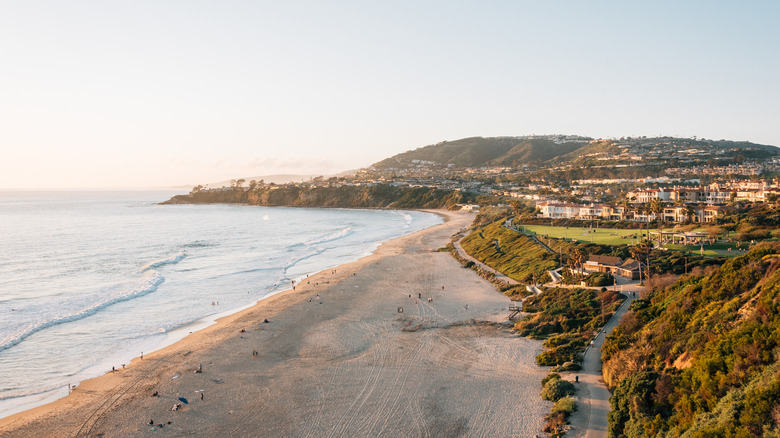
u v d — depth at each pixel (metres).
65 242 169.00
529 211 196.88
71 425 43.19
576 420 40.72
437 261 124.38
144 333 68.81
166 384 51.50
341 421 43.28
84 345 63.62
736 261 49.91
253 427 42.62
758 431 26.67
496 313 75.81
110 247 156.38
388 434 40.97
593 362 52.66
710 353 35.56
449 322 71.62
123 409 46.06
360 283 99.44
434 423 42.56
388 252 143.12
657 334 48.06
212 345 63.22
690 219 135.50
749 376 31.19
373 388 49.69
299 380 52.03
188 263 126.44
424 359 57.06
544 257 102.25
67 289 94.81
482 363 55.53
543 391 46.84
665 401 36.66
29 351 61.19
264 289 96.56
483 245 132.75
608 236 119.56
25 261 128.25
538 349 59.59
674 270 78.62
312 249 152.62
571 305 71.50
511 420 42.56
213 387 50.66
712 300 46.06
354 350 60.66
